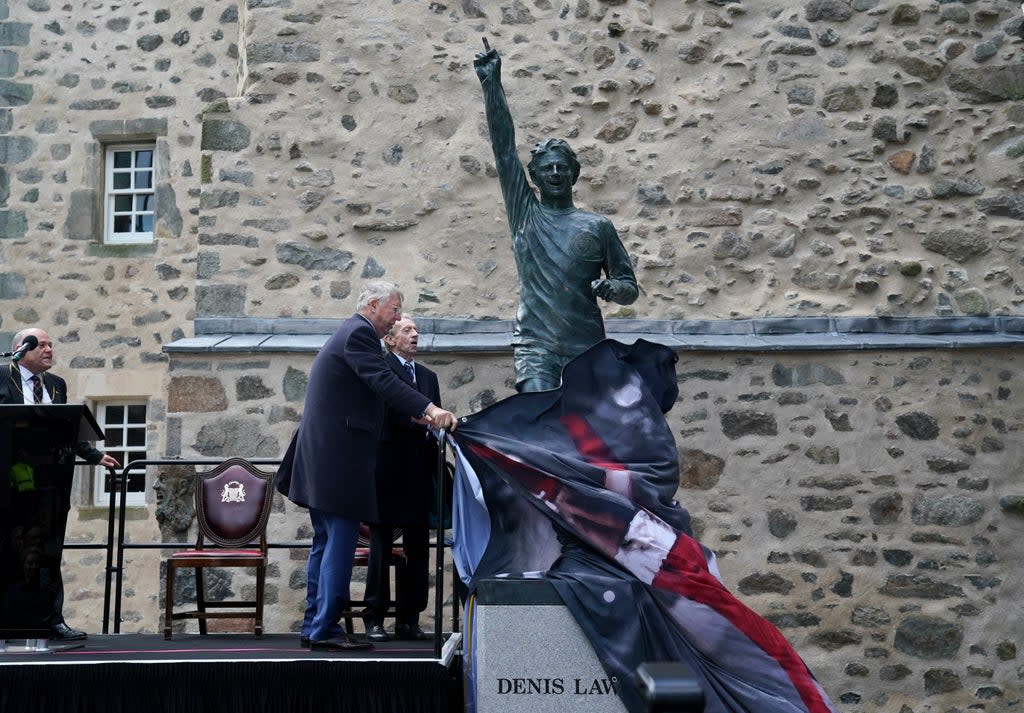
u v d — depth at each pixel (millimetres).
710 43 7836
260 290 7613
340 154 7750
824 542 7176
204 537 6164
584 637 4613
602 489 4887
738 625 4789
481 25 7883
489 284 7617
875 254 7617
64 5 10672
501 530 5031
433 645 5105
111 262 10406
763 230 7656
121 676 4398
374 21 7859
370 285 5270
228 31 10539
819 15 7848
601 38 7859
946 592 7125
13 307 10398
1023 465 7254
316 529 5320
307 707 4445
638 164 7746
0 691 4332
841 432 7270
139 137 10586
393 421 5414
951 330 7484
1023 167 7668
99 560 10008
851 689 7035
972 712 7004
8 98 10594
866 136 7723
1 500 4691
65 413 4758
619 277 5523
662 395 5336
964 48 7789
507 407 5082
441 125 7773
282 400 7277
